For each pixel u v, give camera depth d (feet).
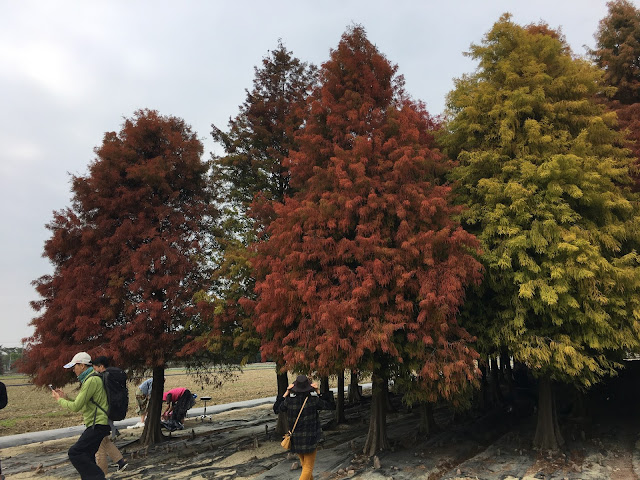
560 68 36.81
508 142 34.19
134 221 42.86
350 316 27.25
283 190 50.34
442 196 31.53
